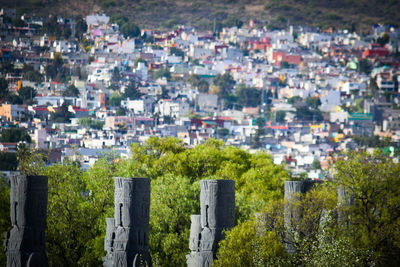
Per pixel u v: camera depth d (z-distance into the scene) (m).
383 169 144.38
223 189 146.12
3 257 161.75
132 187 143.38
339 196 144.62
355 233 138.12
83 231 167.88
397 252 136.50
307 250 135.25
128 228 143.12
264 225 145.50
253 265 137.88
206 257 144.88
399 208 141.00
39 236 143.25
